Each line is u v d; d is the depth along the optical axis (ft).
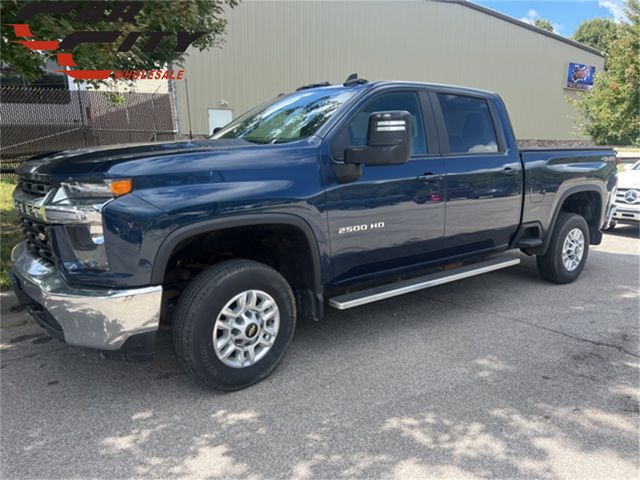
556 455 8.77
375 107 12.87
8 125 39.11
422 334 14.12
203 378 10.32
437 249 14.35
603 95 66.64
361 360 12.44
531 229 17.54
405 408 10.23
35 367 12.00
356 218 12.05
